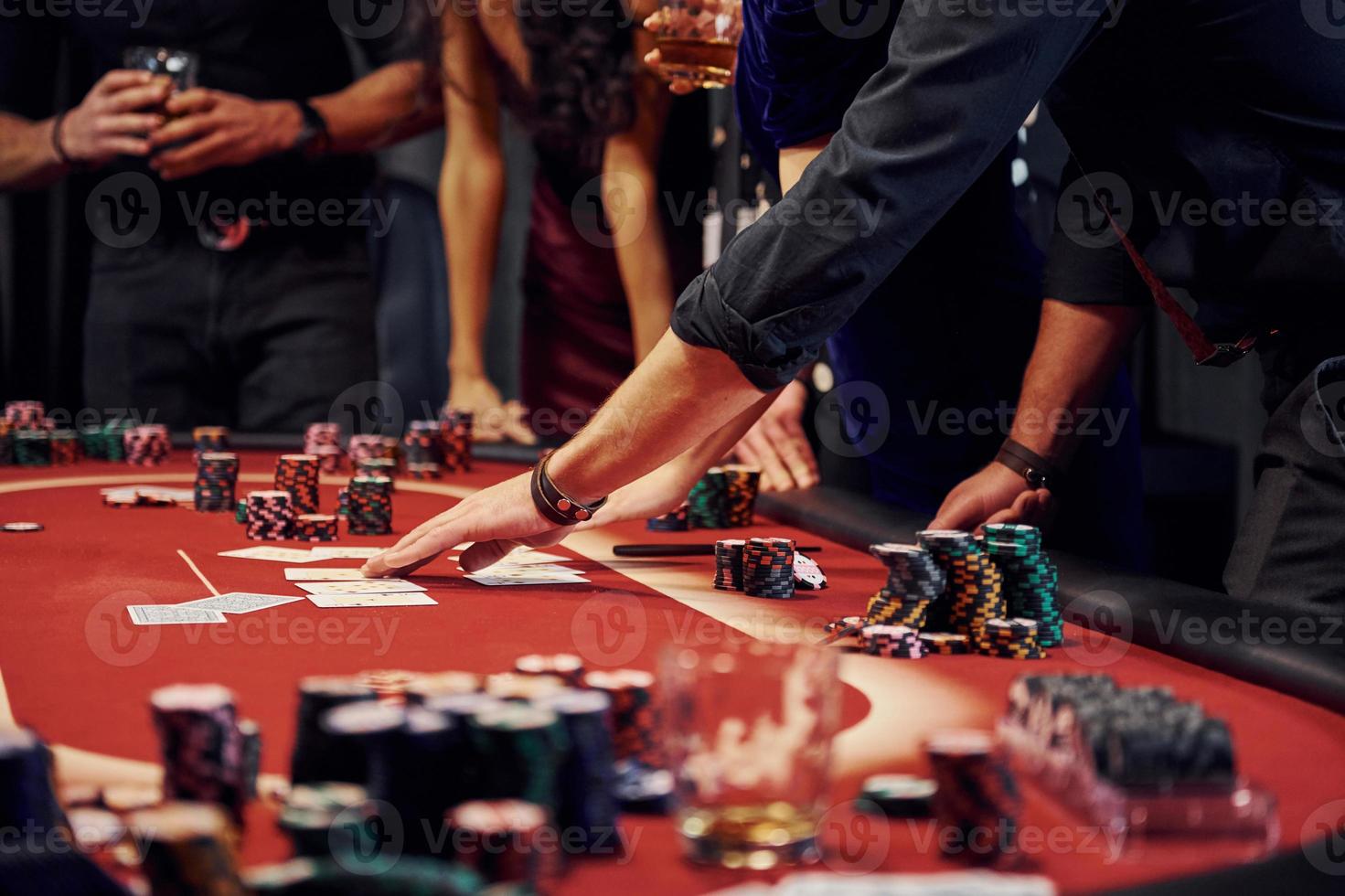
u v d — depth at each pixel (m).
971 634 1.51
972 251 2.94
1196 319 2.25
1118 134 2.06
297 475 2.66
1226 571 2.21
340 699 0.90
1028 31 1.50
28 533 2.38
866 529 2.40
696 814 0.86
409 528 2.52
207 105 4.39
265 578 1.95
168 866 0.73
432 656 1.45
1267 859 0.86
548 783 0.85
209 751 0.89
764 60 2.47
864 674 1.39
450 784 0.85
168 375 4.87
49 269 5.68
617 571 2.10
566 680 1.07
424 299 6.64
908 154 1.54
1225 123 1.94
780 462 2.97
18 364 5.71
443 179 5.47
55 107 5.13
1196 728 0.91
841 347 3.15
